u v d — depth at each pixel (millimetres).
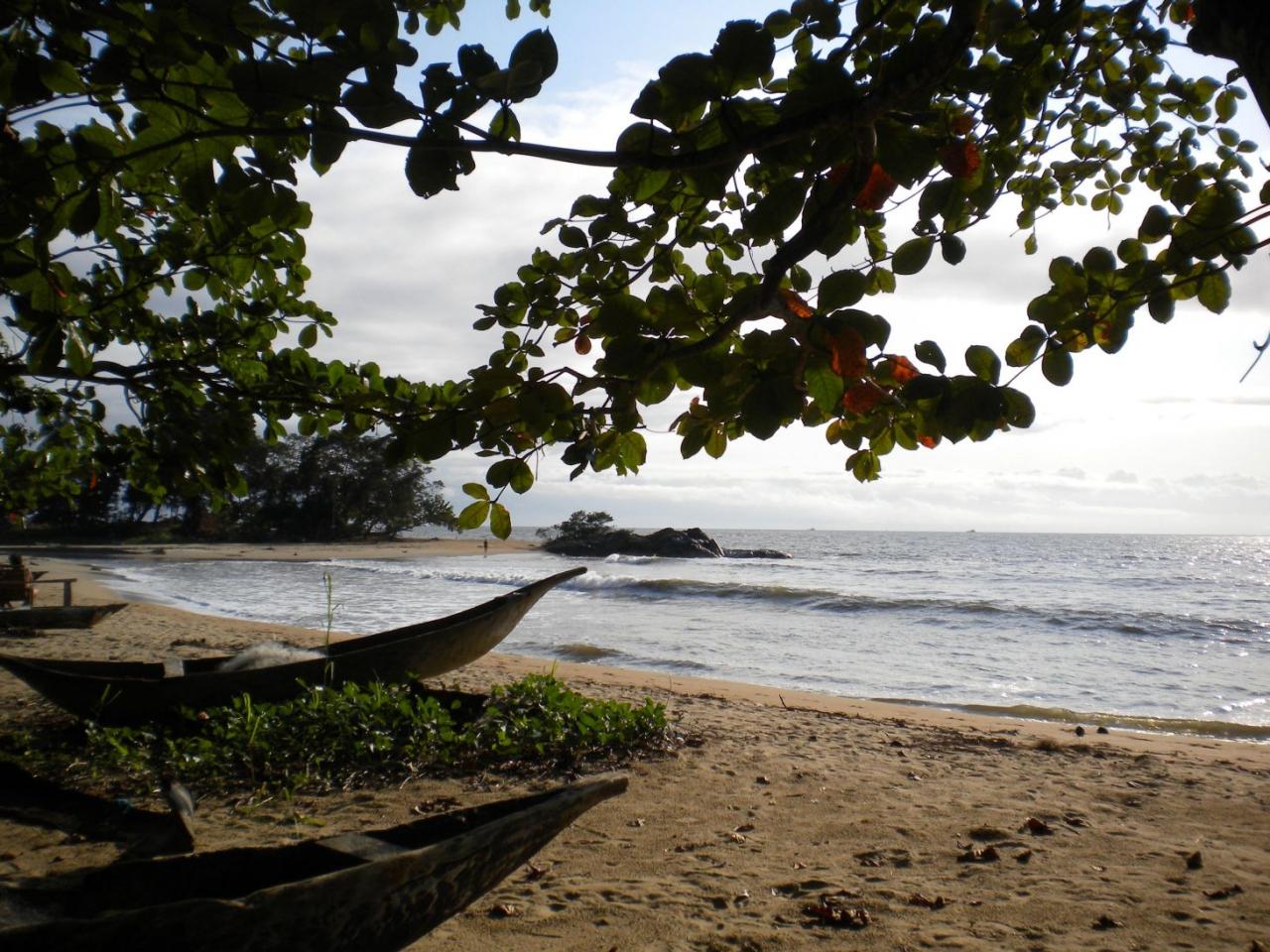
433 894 2934
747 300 1845
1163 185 3230
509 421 2162
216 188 2057
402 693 7793
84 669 8172
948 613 27000
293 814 5801
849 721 10359
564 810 3238
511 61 1629
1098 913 4555
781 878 5023
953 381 1755
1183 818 6445
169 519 92250
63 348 2645
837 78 1712
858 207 1874
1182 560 74188
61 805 5730
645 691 12117
